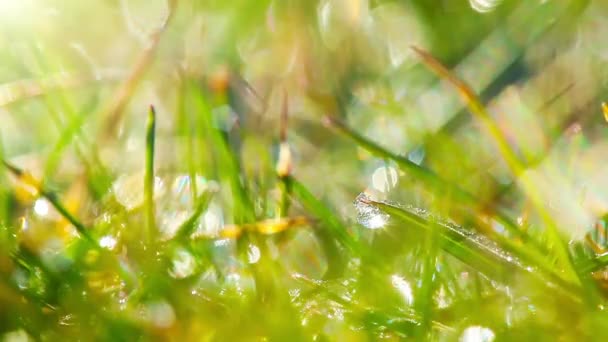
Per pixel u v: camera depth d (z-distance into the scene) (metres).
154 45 0.40
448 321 0.32
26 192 0.35
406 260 0.33
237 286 0.33
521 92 0.45
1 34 0.45
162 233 0.34
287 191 0.34
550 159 0.40
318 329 0.31
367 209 0.33
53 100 0.40
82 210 0.35
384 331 0.31
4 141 0.41
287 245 0.34
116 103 0.40
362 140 0.34
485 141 0.42
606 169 0.39
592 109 0.43
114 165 0.39
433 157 0.38
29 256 0.32
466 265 0.33
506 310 0.32
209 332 0.31
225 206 0.35
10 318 0.32
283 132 0.34
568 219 0.35
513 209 0.37
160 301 0.32
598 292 0.32
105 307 0.32
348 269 0.33
